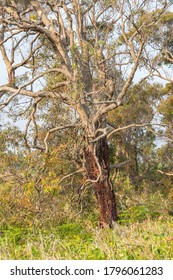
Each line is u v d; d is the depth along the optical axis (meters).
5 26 24.58
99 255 14.50
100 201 24.23
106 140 24.70
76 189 25.88
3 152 24.19
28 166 23.25
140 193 31.70
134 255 14.17
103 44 22.98
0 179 23.78
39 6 24.58
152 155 35.31
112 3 23.25
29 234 19.55
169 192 32.88
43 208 23.31
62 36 24.70
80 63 23.50
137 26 23.11
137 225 18.42
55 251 15.66
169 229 17.45
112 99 23.72
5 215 22.92
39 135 26.23
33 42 26.11
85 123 23.95
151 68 24.52
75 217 24.78
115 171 28.48
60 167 24.61
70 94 23.22
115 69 23.59
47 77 24.33
